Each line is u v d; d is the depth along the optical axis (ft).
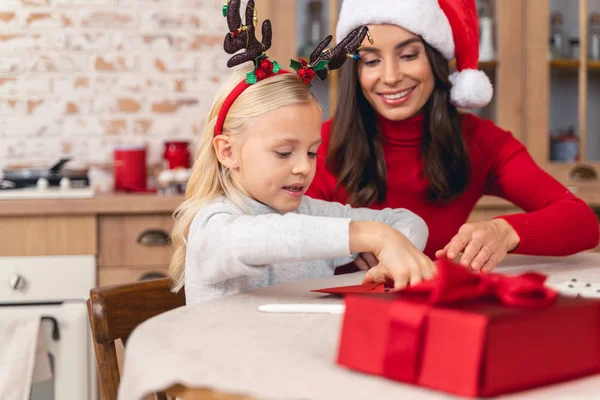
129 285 3.56
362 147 5.12
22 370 6.57
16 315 6.98
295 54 8.27
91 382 7.13
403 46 4.86
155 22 8.82
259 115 3.52
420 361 1.93
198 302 3.40
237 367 2.10
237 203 3.65
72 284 7.18
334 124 5.19
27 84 8.66
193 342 2.39
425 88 4.99
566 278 3.67
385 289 3.12
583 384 1.95
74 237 7.18
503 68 8.54
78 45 8.71
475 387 1.81
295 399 1.89
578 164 8.62
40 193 7.28
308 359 2.18
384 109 4.97
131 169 8.32
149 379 2.19
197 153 3.91
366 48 4.90
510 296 1.98
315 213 4.30
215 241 3.18
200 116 8.92
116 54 8.77
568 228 4.34
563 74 8.71
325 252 2.96
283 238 3.00
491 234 3.95
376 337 2.02
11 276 7.09
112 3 8.74
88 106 8.75
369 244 2.93
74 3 8.70
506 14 8.52
